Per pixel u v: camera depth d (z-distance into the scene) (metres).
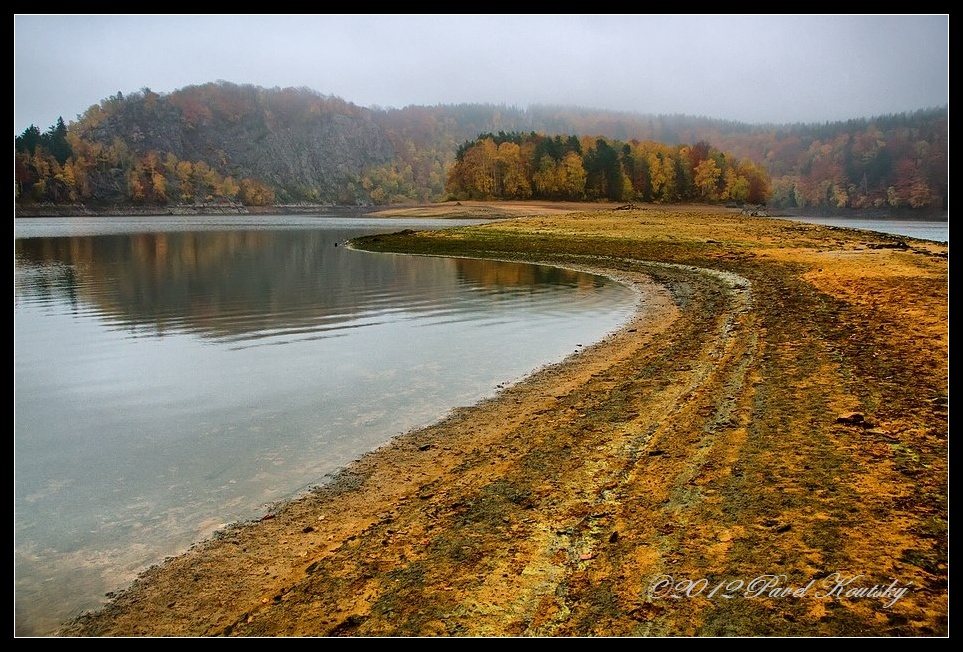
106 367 14.89
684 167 149.75
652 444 8.73
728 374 12.13
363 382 13.39
